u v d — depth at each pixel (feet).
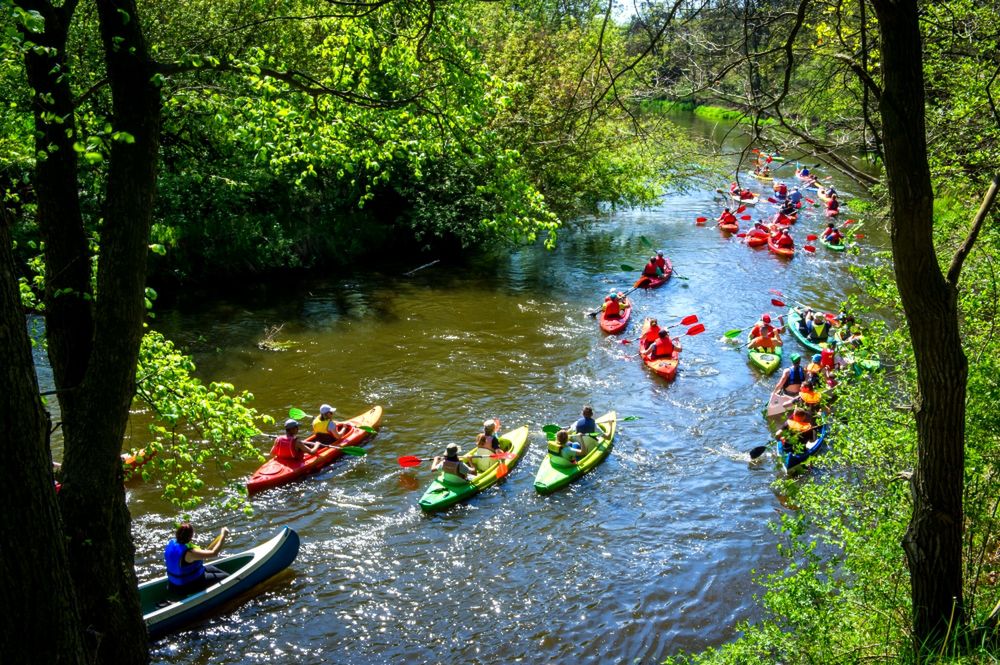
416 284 77.25
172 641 31.12
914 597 20.80
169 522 38.42
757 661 21.53
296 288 74.28
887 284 29.48
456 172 82.17
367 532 38.55
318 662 30.30
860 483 28.30
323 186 82.33
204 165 71.82
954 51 34.55
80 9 46.47
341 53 29.86
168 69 21.16
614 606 33.53
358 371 56.59
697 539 38.24
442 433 48.34
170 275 71.51
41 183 22.06
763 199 121.29
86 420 21.04
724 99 20.06
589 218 106.63
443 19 27.35
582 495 42.19
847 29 26.16
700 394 54.80
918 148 16.74
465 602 33.76
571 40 70.79
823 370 53.72
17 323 12.35
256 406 50.65
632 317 69.82
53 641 12.96
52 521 12.97
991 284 26.30
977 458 23.06
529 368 58.34
